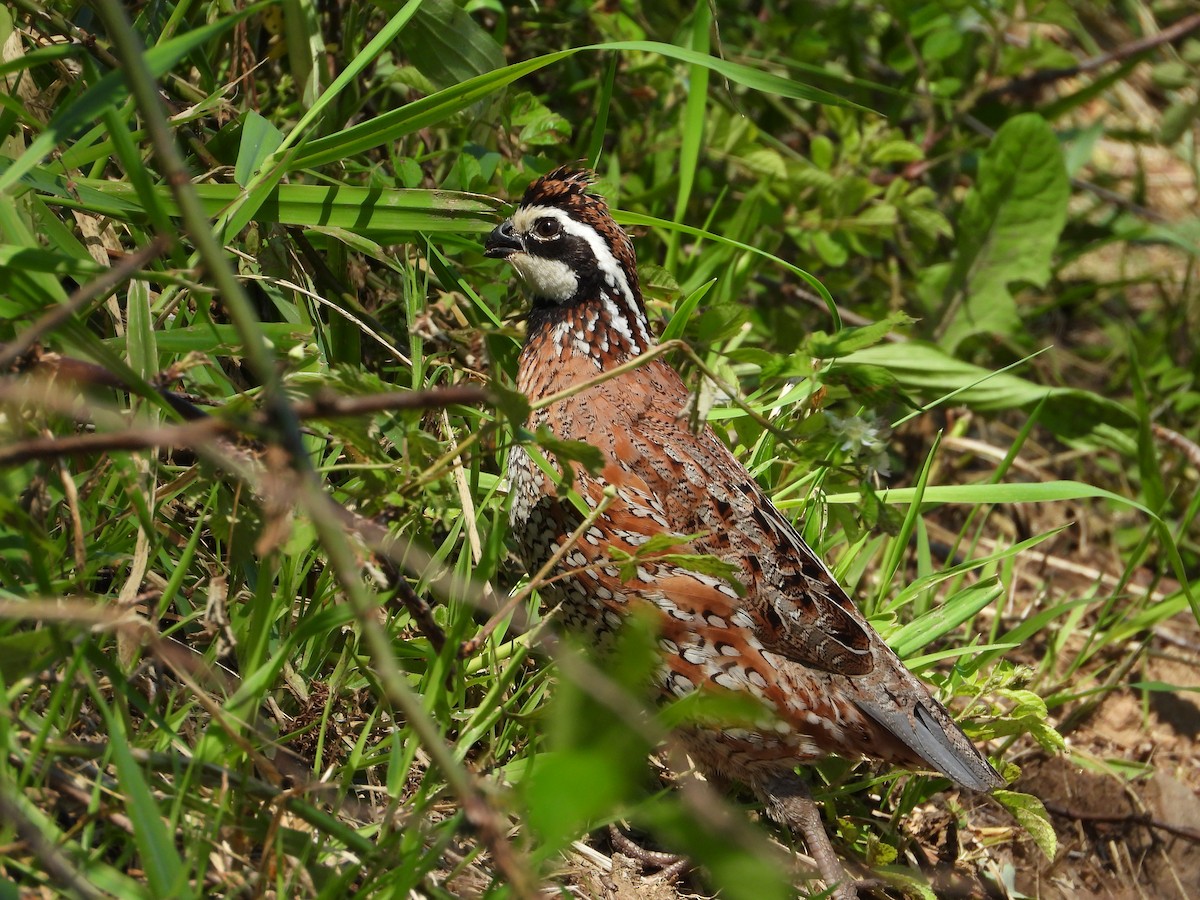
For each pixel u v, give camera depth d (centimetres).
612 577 694
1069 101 1320
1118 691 1020
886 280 1241
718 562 570
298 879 508
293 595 606
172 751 535
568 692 375
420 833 514
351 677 642
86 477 595
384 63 894
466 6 868
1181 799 908
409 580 694
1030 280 1156
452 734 641
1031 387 1022
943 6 1186
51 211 632
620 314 755
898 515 741
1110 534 1193
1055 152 1142
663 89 1035
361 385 552
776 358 761
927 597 886
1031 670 802
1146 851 890
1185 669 1054
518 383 779
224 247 665
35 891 471
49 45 698
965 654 816
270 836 485
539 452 638
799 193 1085
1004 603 950
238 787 507
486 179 807
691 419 605
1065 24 1197
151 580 599
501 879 548
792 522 835
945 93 1267
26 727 506
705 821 377
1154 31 1593
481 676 643
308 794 568
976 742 848
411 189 738
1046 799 905
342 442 609
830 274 1150
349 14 841
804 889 727
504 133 870
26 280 536
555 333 758
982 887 811
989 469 1222
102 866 469
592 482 698
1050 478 1228
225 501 593
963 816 827
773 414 840
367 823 598
